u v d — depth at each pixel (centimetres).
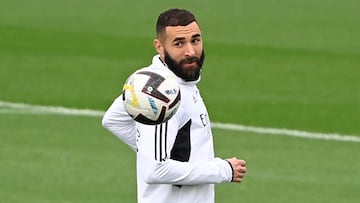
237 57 5784
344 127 4331
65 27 6625
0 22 6738
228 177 1992
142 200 2034
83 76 5272
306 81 5231
